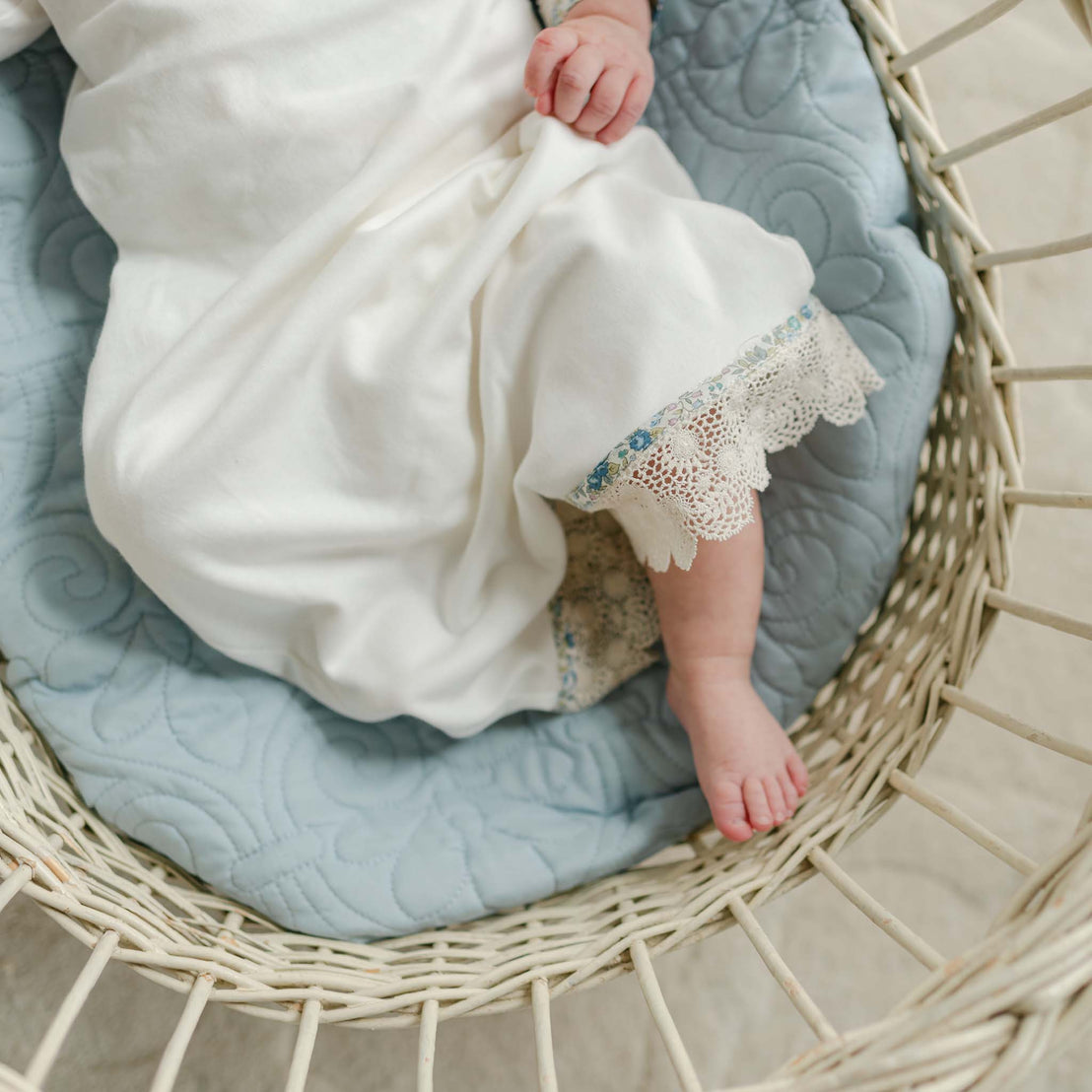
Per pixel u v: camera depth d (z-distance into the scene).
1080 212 1.26
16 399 0.88
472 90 0.77
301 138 0.73
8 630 0.85
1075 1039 0.51
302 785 0.87
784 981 0.65
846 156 0.86
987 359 0.83
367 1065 1.07
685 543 0.75
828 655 0.91
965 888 1.18
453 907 0.85
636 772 0.93
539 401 0.74
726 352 0.73
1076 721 1.21
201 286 0.78
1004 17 1.29
